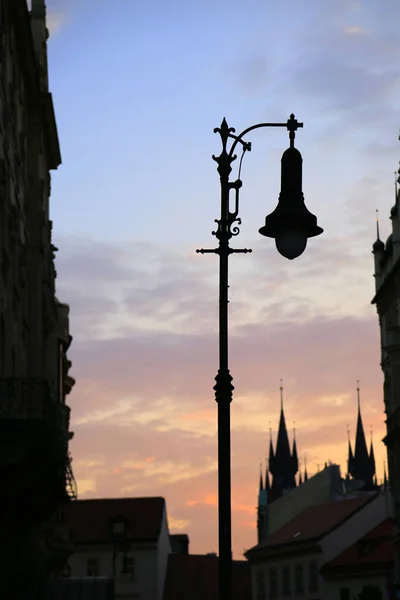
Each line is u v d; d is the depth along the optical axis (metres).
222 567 18.53
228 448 19.05
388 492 108.94
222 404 19.19
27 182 47.38
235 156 19.86
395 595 52.62
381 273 79.81
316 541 107.50
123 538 117.06
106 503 121.69
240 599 127.38
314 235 19.83
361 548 103.62
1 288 36.44
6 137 38.97
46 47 53.50
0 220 36.50
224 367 19.34
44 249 49.09
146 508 120.69
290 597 113.19
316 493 129.38
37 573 40.38
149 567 116.31
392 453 74.38
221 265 19.61
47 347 52.69
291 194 19.70
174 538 147.50
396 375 72.12
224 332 19.48
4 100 38.50
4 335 38.16
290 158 19.84
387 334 76.56
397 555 75.56
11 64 41.53
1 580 33.12
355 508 110.00
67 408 57.97
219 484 18.94
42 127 49.50
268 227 19.59
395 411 71.31
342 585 103.56
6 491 30.86
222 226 19.64
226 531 18.69
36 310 46.03
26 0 41.59
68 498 40.69
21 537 35.81
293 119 20.02
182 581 121.12
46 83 51.06
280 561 116.38
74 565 117.62
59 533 52.84
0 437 29.77
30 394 30.64
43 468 31.80
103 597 80.62
